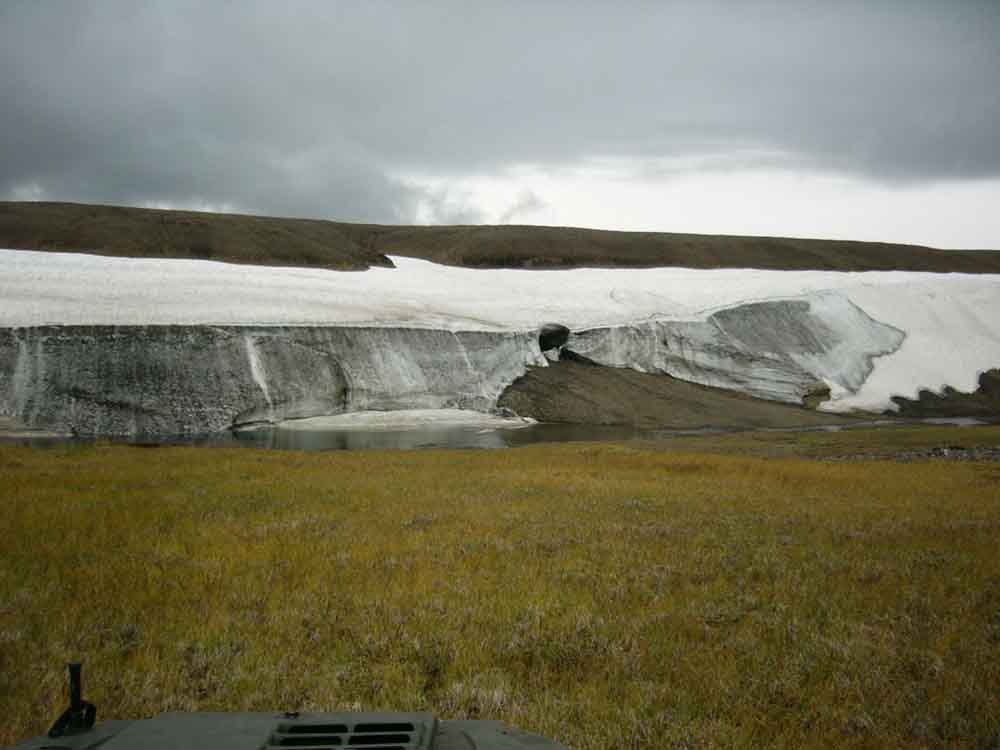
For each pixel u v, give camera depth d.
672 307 95.00
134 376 60.34
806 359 91.81
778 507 19.58
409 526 15.55
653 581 11.51
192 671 7.69
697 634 9.16
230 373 63.47
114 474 22.72
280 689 7.25
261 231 110.75
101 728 3.77
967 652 8.72
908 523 17.34
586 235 136.62
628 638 8.84
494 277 106.88
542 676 7.79
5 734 6.02
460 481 23.41
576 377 81.31
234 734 3.60
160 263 84.06
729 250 133.75
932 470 30.98
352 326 72.19
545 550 13.57
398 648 8.45
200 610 9.65
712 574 12.04
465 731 3.85
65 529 14.36
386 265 110.38
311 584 10.89
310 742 3.57
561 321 87.50
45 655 7.99
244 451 34.00
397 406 70.12
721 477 26.91
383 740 3.59
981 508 20.27
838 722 6.88
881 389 88.44
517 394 76.00
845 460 39.16
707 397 81.69
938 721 6.92
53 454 29.61
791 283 108.38
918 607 10.50
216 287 76.25
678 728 6.55
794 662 8.24
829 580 11.89
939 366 94.56
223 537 13.99
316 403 66.69
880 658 8.42
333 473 25.20
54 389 58.03
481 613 9.67
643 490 22.16
